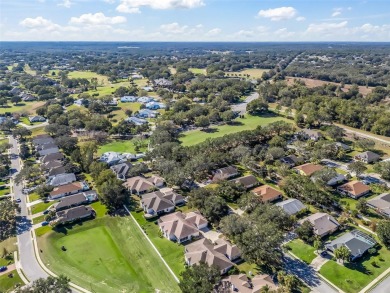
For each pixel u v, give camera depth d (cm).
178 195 10900
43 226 9606
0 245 8756
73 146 15512
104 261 8125
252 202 9862
